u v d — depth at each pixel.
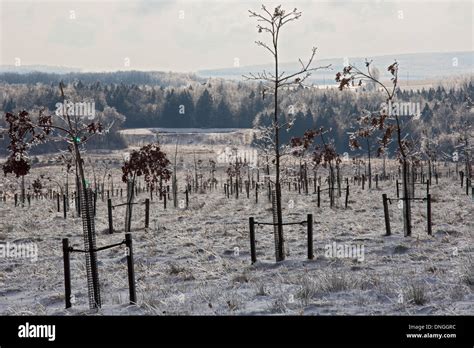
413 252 17.55
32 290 15.20
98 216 37.69
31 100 177.12
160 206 45.16
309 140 27.59
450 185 54.50
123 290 14.34
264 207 38.94
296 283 13.57
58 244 23.84
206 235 24.48
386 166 92.94
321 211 33.72
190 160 116.69
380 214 30.56
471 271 12.80
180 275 15.61
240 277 14.64
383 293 11.62
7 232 30.12
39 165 99.88
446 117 139.88
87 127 18.61
